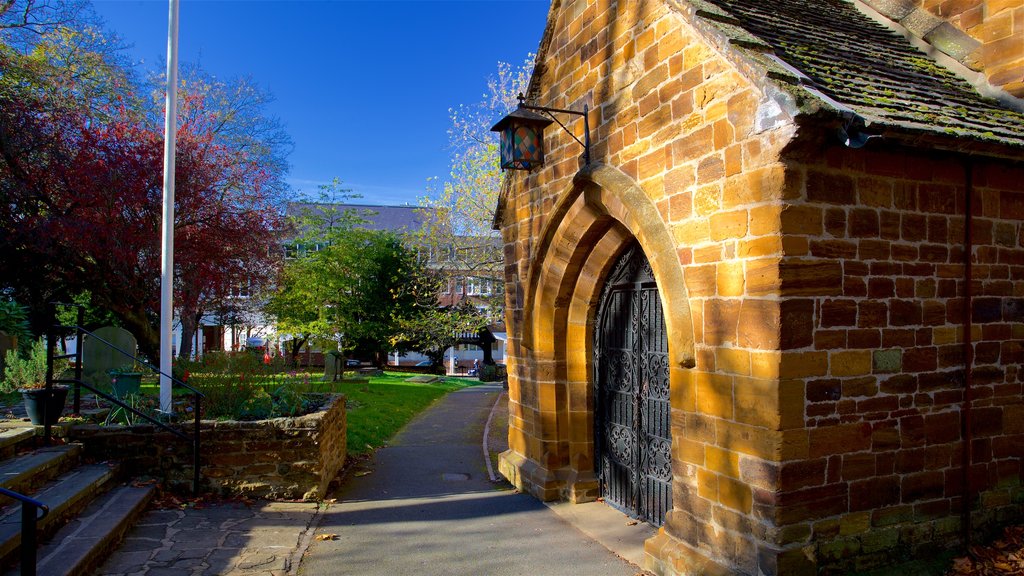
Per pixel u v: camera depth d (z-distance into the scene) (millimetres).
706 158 4695
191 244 12594
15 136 11961
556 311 7445
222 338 24844
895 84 5016
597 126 6375
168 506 6309
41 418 6324
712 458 4617
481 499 7418
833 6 7066
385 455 10125
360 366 35000
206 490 6762
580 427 7387
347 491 7762
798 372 4066
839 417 4207
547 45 7570
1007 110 5270
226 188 15055
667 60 5215
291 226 17906
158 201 12180
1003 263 4895
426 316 21547
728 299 4441
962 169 4719
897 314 4426
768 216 4086
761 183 4148
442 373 32875
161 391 7434
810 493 4117
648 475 6371
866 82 4820
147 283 12602
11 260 12414
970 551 4633
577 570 5262
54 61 15562
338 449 8562
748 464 4254
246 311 21375
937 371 4602
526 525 6438
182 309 13266
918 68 5734
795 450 4066
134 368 8406
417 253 29000
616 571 5234
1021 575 4324
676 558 4840
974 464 4754
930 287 4570
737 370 4352
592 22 6500
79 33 15539
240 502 6684
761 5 6145
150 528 5695
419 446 10969
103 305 13953
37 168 12242
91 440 6516
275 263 16000
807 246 4090
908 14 6562
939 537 4605
